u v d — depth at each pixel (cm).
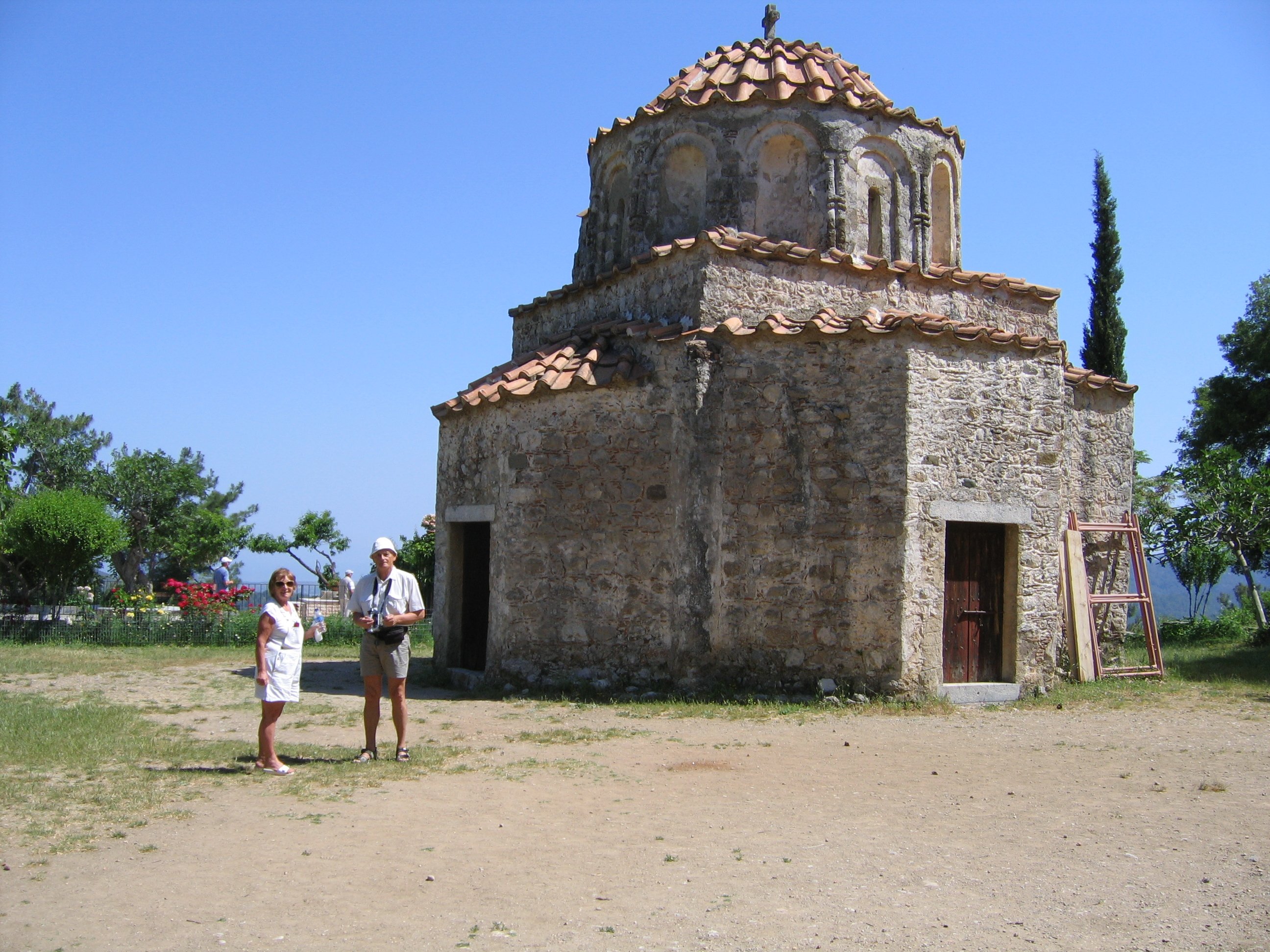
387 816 665
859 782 770
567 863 571
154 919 483
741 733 970
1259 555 2516
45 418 4212
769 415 1180
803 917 491
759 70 1539
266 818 656
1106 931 479
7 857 571
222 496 4547
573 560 1257
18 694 1207
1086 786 759
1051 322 1488
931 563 1137
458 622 1443
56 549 2131
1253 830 641
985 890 530
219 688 1298
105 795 705
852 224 1436
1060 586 1379
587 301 1502
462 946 456
